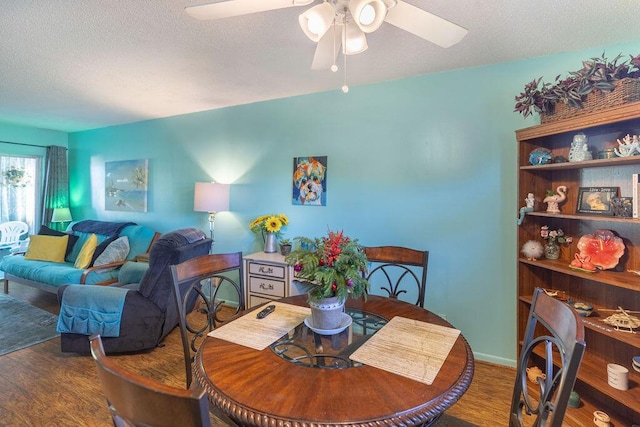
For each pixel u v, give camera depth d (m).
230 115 3.46
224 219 3.54
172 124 3.88
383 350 1.15
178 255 2.46
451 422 1.75
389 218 2.67
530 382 1.92
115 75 2.54
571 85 1.60
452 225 2.45
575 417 1.62
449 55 2.14
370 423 0.80
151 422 0.59
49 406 1.88
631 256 1.67
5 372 2.24
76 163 4.95
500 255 2.30
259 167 3.30
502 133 2.27
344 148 2.84
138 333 2.42
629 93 1.40
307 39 1.93
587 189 1.84
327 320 1.28
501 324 2.32
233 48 2.06
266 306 1.61
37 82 2.71
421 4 1.55
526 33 1.83
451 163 2.43
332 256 1.26
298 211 3.09
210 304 1.74
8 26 1.78
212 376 0.99
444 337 1.26
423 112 2.51
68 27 1.79
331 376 0.99
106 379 0.65
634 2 1.53
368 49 2.06
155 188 4.06
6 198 4.64
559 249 1.97
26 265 3.70
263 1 1.18
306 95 3.00
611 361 1.72
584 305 1.74
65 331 2.38
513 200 2.25
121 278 3.23
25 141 4.62
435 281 2.51
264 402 0.86
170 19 1.71
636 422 1.56
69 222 4.98
